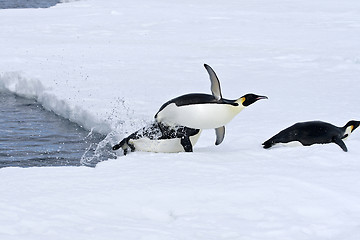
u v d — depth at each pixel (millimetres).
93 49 42594
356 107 24109
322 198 12125
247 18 61719
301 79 31250
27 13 67375
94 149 21109
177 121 16094
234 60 37875
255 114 23047
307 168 14539
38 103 29891
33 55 39531
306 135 16984
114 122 22578
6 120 26016
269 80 31062
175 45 44656
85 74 33125
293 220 10914
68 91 28703
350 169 14461
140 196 12055
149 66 35656
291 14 65188
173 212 11383
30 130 24109
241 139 18422
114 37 49219
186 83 30328
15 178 13414
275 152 16219
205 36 49281
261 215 11180
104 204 11586
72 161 19703
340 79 31094
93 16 64000
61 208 11172
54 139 22641
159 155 15859
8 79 33219
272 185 12836
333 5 75062
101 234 9867
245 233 10266
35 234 9703
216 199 12047
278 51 40969
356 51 40000
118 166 14719
